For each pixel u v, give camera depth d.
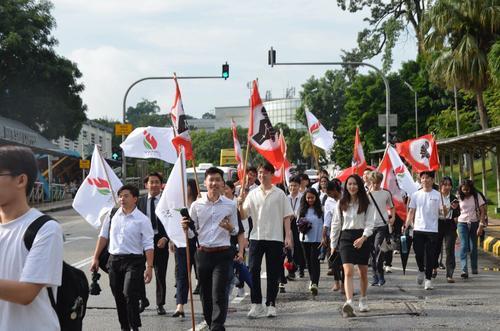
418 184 15.35
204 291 8.02
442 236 12.20
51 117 45.12
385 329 8.29
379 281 11.88
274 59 27.89
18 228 3.52
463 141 28.44
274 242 9.31
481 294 10.80
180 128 9.05
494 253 17.22
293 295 11.09
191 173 28.12
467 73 34.56
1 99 44.09
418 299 10.39
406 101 58.47
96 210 10.20
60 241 3.56
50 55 44.88
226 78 28.64
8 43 41.88
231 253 7.92
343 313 9.13
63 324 3.79
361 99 59.53
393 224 12.93
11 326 3.50
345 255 9.27
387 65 45.91
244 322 8.87
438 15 34.84
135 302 7.86
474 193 12.85
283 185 13.99
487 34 34.59
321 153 80.19
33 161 3.61
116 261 7.97
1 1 43.53
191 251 9.12
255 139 9.99
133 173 59.91
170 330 8.41
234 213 8.08
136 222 7.96
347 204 9.33
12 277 3.49
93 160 10.33
